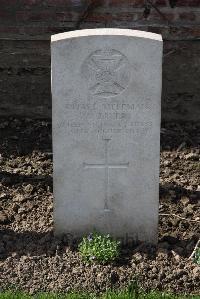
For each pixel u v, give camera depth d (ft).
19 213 10.66
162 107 13.57
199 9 13.16
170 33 13.29
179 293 9.16
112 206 9.84
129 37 9.11
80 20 13.24
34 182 11.46
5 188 11.30
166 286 9.23
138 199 9.80
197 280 9.27
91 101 9.36
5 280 9.26
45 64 13.42
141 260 9.55
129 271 9.36
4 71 13.44
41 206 10.84
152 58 9.17
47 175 11.71
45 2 13.14
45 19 13.24
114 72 9.24
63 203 9.82
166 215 10.67
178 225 10.44
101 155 9.61
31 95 13.56
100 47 9.15
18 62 13.41
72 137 9.51
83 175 9.70
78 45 9.13
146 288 9.20
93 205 9.84
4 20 13.21
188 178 11.65
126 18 13.26
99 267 9.39
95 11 13.21
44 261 9.53
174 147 12.63
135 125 9.46
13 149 12.50
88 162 9.63
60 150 9.56
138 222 9.91
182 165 12.06
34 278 9.30
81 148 9.57
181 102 13.57
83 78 9.26
